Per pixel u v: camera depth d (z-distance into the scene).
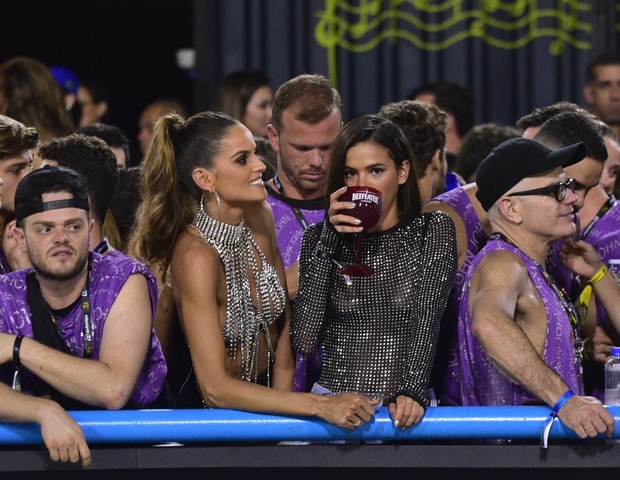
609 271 8.97
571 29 14.51
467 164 11.88
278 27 14.57
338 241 7.61
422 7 14.50
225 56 14.62
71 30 20.11
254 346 7.93
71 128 11.88
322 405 7.07
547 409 7.08
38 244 7.39
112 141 11.20
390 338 7.51
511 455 7.07
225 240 7.73
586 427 6.87
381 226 7.58
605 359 8.92
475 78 14.52
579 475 7.14
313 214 9.10
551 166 7.50
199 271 7.54
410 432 7.07
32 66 11.77
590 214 9.48
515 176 7.56
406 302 7.47
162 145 7.76
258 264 8.05
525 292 7.43
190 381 8.29
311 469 7.24
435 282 7.43
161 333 8.43
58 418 7.05
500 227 7.69
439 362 8.43
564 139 8.55
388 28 14.52
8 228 8.65
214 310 7.55
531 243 7.64
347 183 7.54
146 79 20.36
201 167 7.68
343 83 14.55
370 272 7.44
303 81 9.00
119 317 7.50
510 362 7.03
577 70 14.52
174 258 7.67
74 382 7.26
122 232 10.09
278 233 9.05
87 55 20.22
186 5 19.45
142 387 7.80
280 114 8.97
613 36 14.48
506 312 7.16
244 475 7.26
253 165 7.73
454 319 8.38
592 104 13.55
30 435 7.20
